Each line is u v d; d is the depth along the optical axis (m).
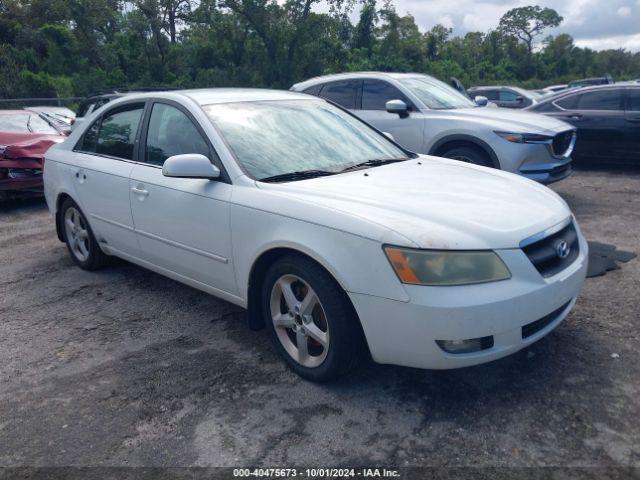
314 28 42.28
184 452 2.62
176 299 4.45
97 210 4.59
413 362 2.72
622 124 9.01
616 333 3.52
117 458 2.60
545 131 6.57
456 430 2.67
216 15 42.47
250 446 2.63
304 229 2.94
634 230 5.79
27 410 3.01
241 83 41.72
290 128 3.92
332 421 2.79
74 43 46.06
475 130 6.77
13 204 8.71
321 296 2.90
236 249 3.35
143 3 41.97
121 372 3.36
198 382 3.21
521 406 2.83
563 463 2.42
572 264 3.05
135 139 4.27
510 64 82.94
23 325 4.09
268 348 3.58
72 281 4.96
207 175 3.35
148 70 43.44
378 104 7.92
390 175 3.55
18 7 54.44
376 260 2.68
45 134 9.06
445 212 2.88
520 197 3.27
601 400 2.84
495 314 2.60
